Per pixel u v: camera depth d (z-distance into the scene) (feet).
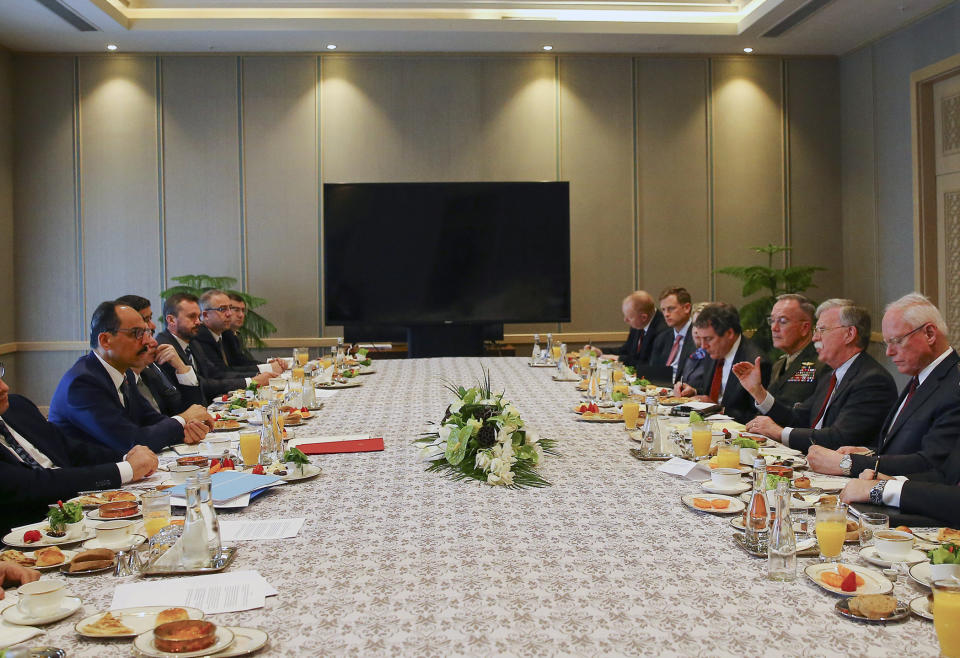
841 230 29.04
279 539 6.78
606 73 28.27
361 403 14.19
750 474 8.59
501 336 27.78
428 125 27.89
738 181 28.71
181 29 24.93
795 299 14.06
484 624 5.12
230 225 27.66
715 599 5.46
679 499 7.87
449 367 19.95
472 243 27.37
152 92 27.35
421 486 8.48
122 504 7.23
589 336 28.63
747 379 12.48
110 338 11.21
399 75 27.81
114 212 27.35
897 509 7.38
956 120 23.59
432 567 6.09
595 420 11.99
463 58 27.89
